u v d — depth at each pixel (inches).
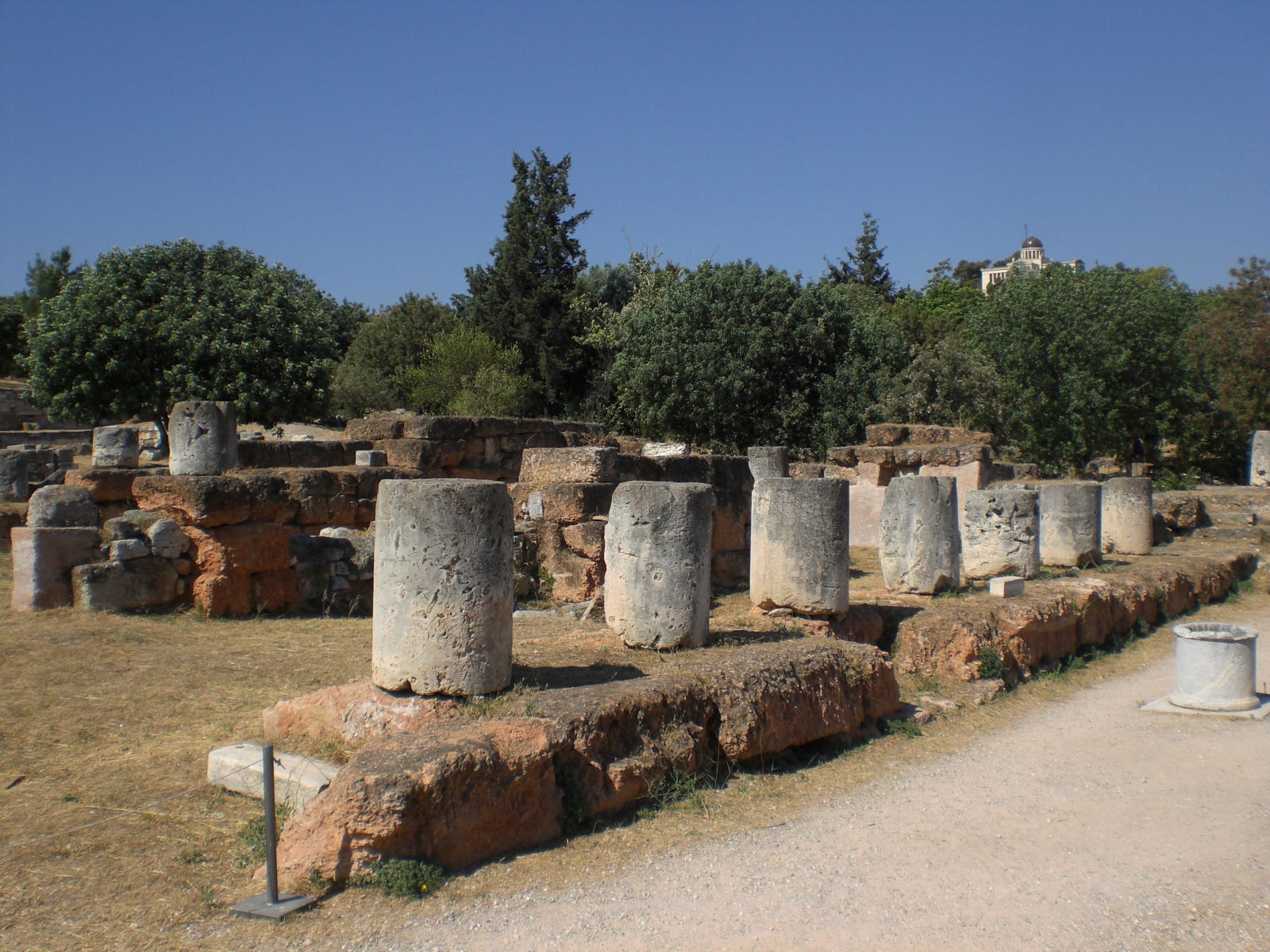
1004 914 217.9
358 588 499.5
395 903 211.8
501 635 270.7
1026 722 378.3
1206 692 396.5
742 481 595.8
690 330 1347.2
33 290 2043.6
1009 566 531.2
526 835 241.0
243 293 1181.1
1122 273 1432.1
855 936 206.1
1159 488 1170.6
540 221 1956.2
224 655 386.9
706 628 344.2
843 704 333.7
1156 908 222.7
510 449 740.7
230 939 197.3
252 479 477.7
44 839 236.5
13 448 1051.3
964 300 2608.3
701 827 258.5
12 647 377.1
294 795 251.1
